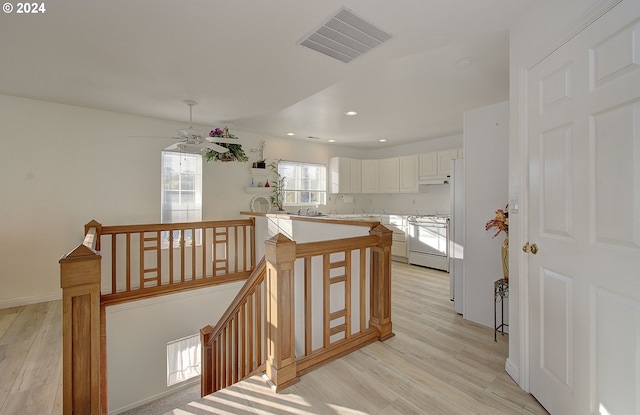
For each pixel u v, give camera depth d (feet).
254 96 10.74
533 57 5.60
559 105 4.94
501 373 6.44
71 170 12.15
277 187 18.78
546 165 5.30
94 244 8.48
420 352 7.33
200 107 12.17
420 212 21.36
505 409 5.29
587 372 4.35
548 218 5.25
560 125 4.92
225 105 11.85
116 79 9.27
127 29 6.43
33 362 7.90
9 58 7.83
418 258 18.35
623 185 3.80
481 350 7.49
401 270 17.35
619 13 3.81
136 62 8.05
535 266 5.61
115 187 13.06
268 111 12.73
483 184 9.30
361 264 7.65
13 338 9.05
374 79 10.13
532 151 5.69
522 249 5.90
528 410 5.28
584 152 4.42
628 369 3.74
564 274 4.85
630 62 3.67
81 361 4.99
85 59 7.88
